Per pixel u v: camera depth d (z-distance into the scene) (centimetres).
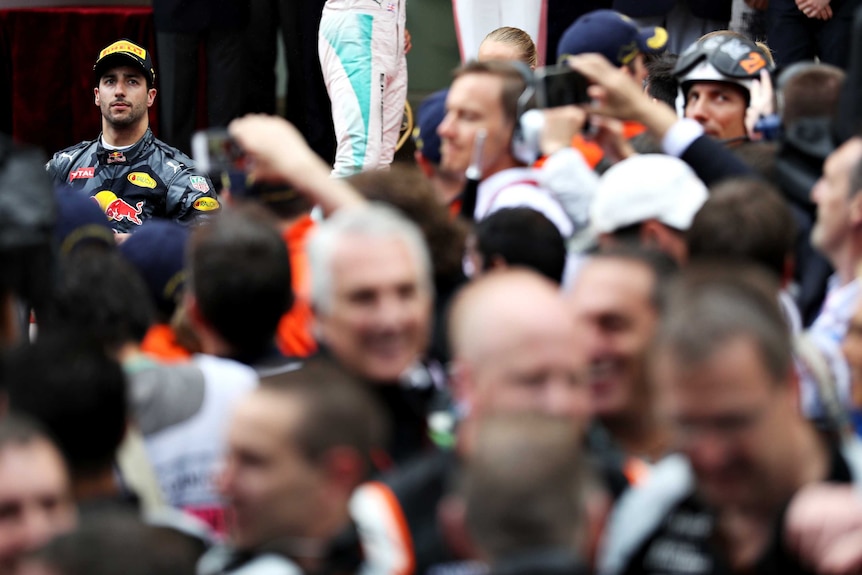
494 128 1472
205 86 3095
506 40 2208
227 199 1358
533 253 1301
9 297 1202
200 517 1106
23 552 821
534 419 775
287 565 840
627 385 1023
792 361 827
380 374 1073
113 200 2489
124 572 703
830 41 2714
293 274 1340
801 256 1397
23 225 1193
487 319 897
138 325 1166
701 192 1278
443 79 3097
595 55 1470
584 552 748
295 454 851
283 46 3112
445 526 820
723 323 794
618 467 951
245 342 1184
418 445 1086
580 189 1441
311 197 1241
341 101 2683
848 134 1388
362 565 873
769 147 1527
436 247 1256
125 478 1016
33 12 3142
